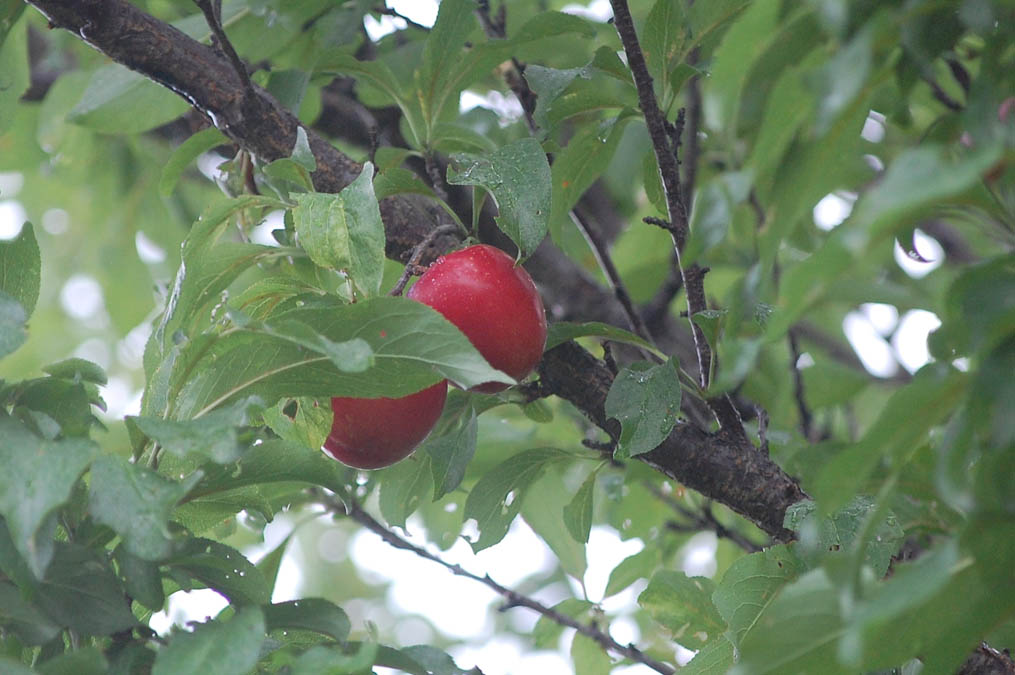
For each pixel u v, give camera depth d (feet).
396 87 14.01
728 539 18.01
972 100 6.93
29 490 7.53
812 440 18.33
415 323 8.96
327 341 8.19
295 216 9.77
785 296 6.14
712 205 7.10
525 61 18.22
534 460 13.89
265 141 13.20
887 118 12.35
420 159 17.80
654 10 12.12
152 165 26.23
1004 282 6.57
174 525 9.40
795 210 6.79
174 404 9.44
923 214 7.01
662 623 13.60
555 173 13.62
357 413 11.24
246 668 7.59
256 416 11.31
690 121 18.26
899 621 7.34
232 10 16.62
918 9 6.15
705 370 12.34
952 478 6.73
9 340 8.02
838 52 6.34
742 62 7.16
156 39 12.75
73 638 8.95
